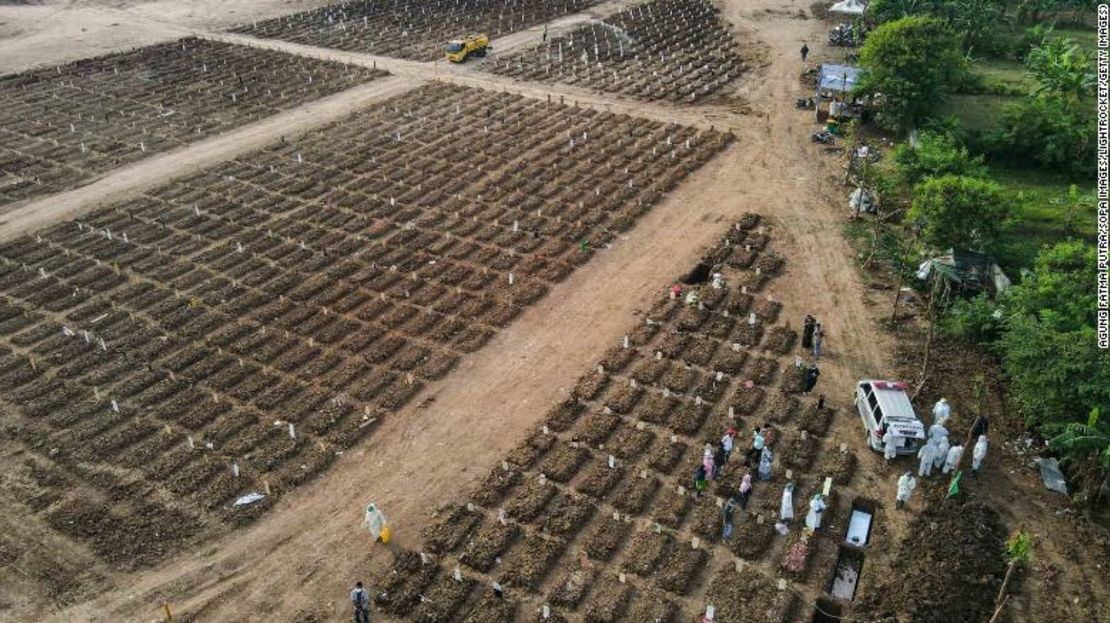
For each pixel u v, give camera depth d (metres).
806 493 32.91
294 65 82.31
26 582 29.70
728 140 64.69
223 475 34.16
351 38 91.06
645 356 41.00
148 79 78.44
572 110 70.88
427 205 55.28
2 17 99.44
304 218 54.09
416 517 32.22
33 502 32.91
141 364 40.84
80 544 31.12
